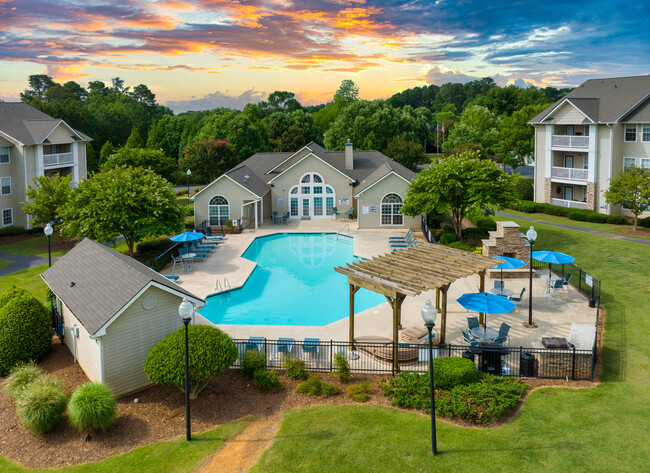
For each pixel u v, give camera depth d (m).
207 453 13.51
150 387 17.34
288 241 41.91
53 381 16.02
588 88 48.62
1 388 17.30
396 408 15.53
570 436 13.86
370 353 19.55
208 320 23.81
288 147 90.19
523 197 52.88
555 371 17.44
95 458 13.43
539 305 24.73
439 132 116.69
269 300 27.14
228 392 16.69
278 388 16.78
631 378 17.28
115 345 16.38
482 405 15.03
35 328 19.22
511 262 24.62
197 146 70.19
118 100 129.62
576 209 45.03
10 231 43.28
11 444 14.16
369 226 44.97
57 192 39.75
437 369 16.59
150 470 12.88
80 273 20.48
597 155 44.59
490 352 17.81
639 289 26.44
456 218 38.91
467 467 12.66
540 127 49.91
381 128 79.88
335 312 25.22
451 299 25.92
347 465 12.88
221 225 45.75
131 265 18.97
